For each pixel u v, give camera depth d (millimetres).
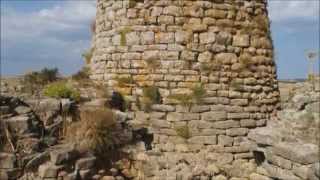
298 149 10297
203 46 11812
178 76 11703
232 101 11859
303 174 10023
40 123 10805
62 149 10281
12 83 13305
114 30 12445
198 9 11836
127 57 12109
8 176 9828
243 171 11562
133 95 12023
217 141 11648
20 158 10016
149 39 11906
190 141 11562
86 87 12453
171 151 11562
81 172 10289
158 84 11797
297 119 11562
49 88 11969
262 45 12453
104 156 10891
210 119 11648
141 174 11047
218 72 11812
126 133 11234
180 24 11812
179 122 11617
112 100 11930
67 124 10984
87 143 10625
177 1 11852
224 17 11984
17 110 10734
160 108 11734
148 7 11969
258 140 11461
